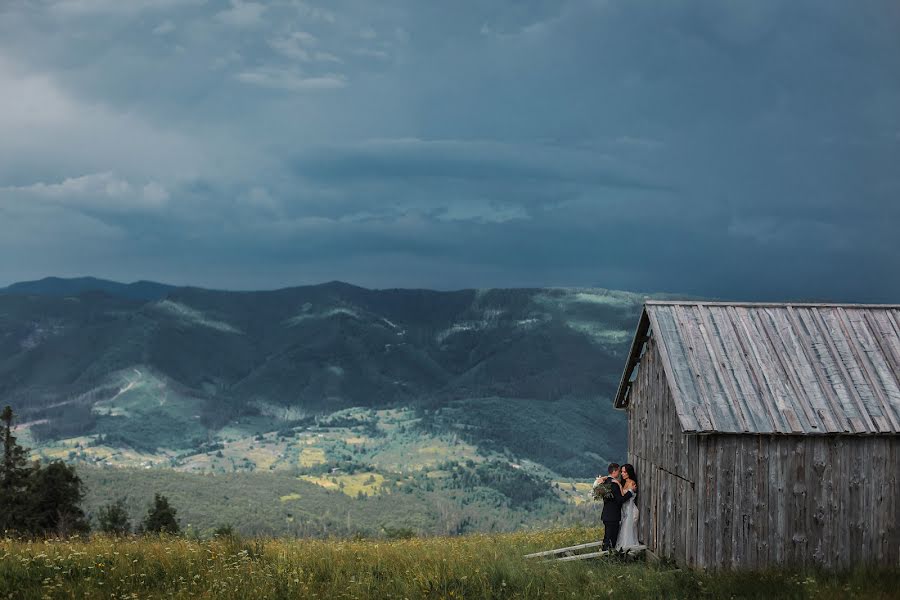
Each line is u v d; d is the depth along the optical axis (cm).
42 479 7475
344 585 1576
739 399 2002
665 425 2195
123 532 2394
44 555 1619
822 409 1992
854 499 1977
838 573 1862
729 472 1958
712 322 2203
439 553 2030
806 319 2225
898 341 2178
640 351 2434
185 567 1638
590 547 2388
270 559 1789
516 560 1916
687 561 1978
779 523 1956
